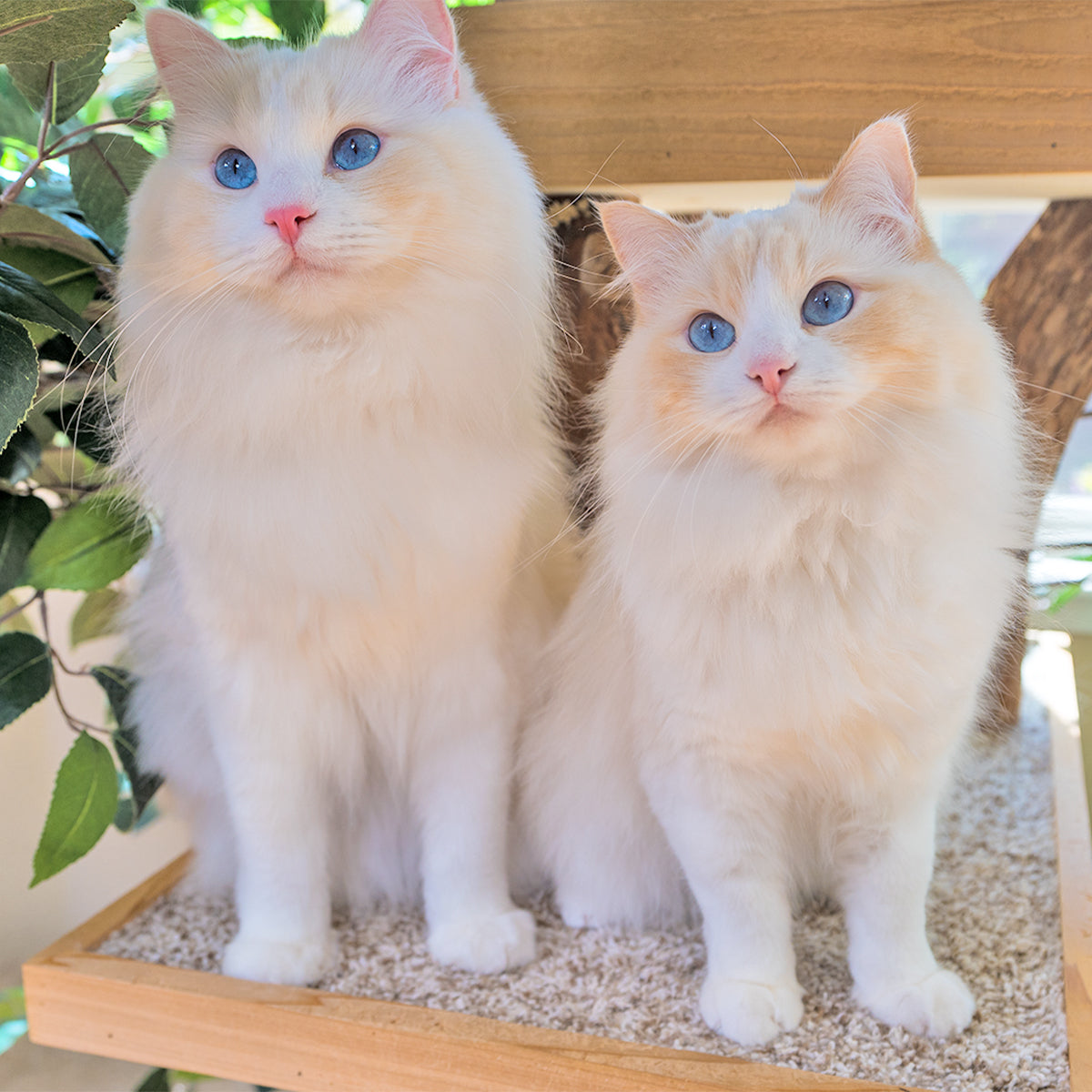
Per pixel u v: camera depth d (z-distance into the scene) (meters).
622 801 1.06
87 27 0.91
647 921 1.13
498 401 0.96
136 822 1.43
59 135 1.26
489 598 1.02
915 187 0.86
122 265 0.99
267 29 1.45
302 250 0.84
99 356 1.07
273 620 0.96
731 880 0.94
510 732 1.08
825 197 0.89
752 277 0.84
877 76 1.16
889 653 0.85
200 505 0.94
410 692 1.05
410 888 1.21
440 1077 0.91
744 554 0.84
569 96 1.24
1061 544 1.12
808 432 0.79
